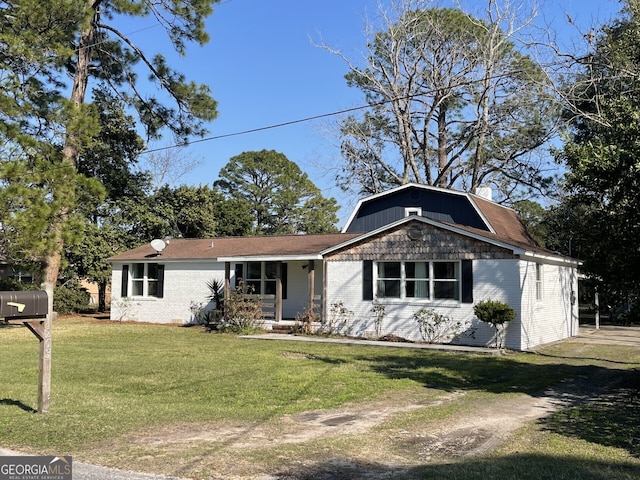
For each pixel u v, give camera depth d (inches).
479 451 245.6
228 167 2070.6
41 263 700.0
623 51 505.0
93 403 323.0
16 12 612.7
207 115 939.3
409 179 1374.3
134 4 832.9
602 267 397.1
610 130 400.2
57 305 1043.3
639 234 371.2
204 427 277.0
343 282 761.0
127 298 987.9
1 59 600.7
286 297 895.7
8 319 284.5
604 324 1107.9
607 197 380.8
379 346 662.5
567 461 225.9
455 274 693.3
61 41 644.1
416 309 706.2
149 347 621.0
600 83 577.9
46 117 642.2
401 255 722.8
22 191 550.9
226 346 637.9
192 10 875.4
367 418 307.7
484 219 888.3
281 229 2026.3
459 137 1344.7
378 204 1034.1
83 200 716.7
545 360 572.1
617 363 552.4
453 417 311.9
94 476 199.8
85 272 1137.4
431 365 517.0
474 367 510.9
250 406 333.7
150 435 258.5
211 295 925.8
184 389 385.7
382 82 1341.0
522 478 200.8
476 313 641.6
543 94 917.2
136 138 1285.7
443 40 1237.1
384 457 233.0
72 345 631.2
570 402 362.9
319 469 213.2
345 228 1056.2
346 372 462.3
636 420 306.2
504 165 1286.9
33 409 305.1
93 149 1189.7
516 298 649.0
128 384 402.6
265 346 642.2
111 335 748.0
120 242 1189.7
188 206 1357.0
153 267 984.3
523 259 660.1
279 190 2054.6
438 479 199.5
